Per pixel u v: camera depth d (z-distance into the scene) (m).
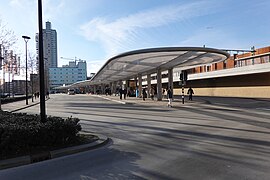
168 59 27.53
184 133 10.24
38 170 5.99
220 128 11.35
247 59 45.50
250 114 17.02
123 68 36.91
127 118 15.76
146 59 27.22
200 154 6.96
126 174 5.52
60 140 7.89
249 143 8.20
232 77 43.78
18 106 30.72
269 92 35.91
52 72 141.62
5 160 6.41
